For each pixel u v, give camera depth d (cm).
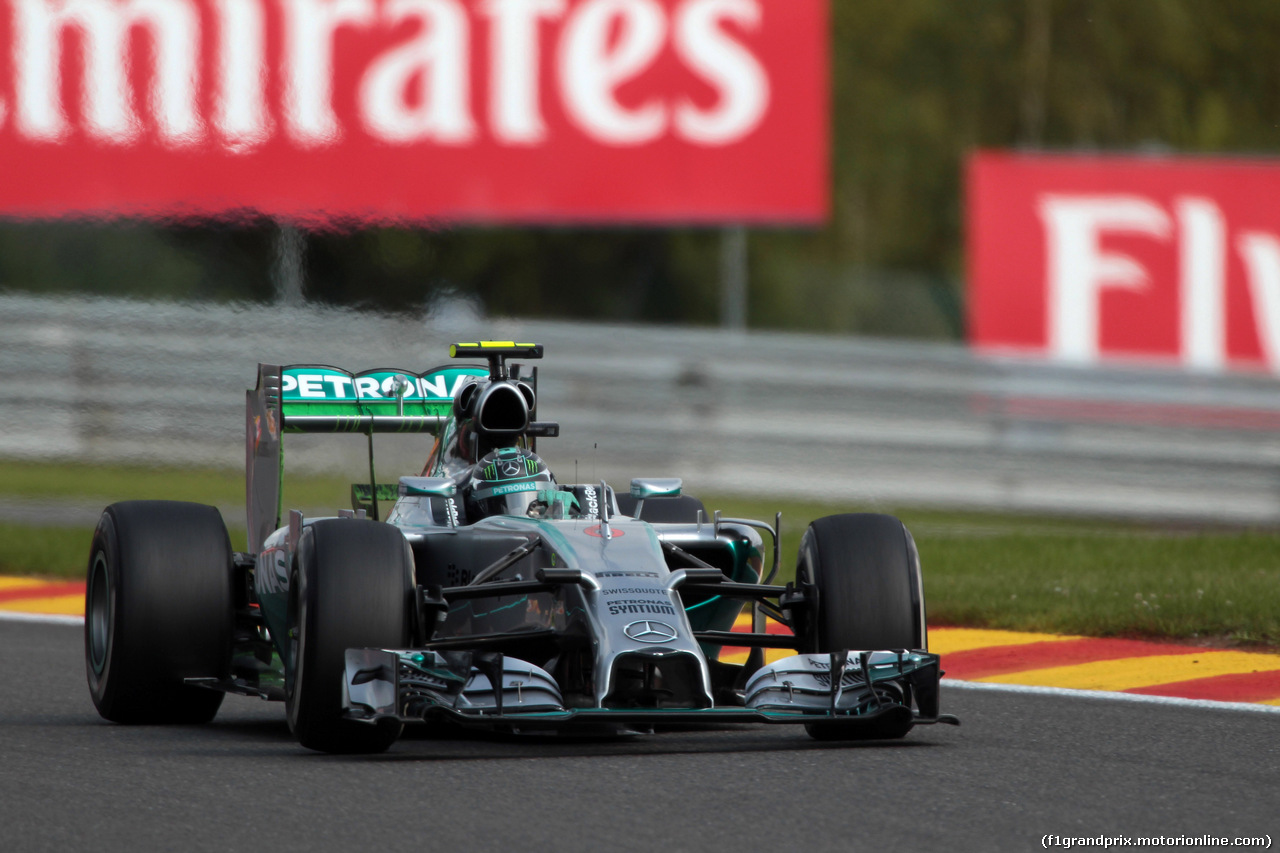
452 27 7700
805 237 11862
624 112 7962
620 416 6612
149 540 2398
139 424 6569
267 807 1759
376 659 1945
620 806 1750
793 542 4725
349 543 2036
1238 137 11356
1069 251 7756
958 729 2308
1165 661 2964
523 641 2091
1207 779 1948
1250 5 11550
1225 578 3703
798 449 6512
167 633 2372
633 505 2544
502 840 1614
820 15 8038
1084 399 6706
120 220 7350
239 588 2580
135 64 7275
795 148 8031
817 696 2055
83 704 2625
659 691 1986
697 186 8006
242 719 2545
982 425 6650
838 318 11200
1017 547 4534
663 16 7994
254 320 6512
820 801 1780
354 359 6400
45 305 6675
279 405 2558
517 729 2078
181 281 7456
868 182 11912
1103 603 3409
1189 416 6694
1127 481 6412
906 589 2144
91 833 1659
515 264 11719
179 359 6550
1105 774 1966
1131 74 11800
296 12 7438
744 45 8006
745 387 6688
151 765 2011
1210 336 7675
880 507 6359
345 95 7494
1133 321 7712
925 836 1638
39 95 7288
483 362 6347
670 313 11794
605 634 1938
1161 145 11488
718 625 2405
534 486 2300
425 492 2173
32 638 3366
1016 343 7756
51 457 6600
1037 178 7775
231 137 7356
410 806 1755
